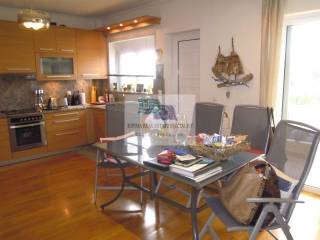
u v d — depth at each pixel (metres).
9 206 2.94
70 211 2.81
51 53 4.72
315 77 3.03
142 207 2.87
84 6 4.58
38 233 2.43
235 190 1.79
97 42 5.34
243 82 3.40
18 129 4.33
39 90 4.93
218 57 3.60
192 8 3.87
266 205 1.62
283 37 3.09
